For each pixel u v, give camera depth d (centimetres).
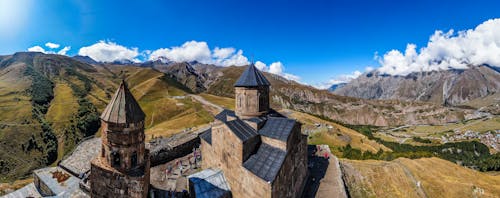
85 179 3067
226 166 2747
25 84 17675
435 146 15512
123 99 1945
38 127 11800
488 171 9950
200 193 2528
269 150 2598
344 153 6059
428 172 5062
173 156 3928
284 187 2491
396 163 5184
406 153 6328
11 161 9544
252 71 3188
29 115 12631
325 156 4356
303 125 8706
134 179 1955
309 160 4181
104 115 1922
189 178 2727
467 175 5309
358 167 4681
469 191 4575
